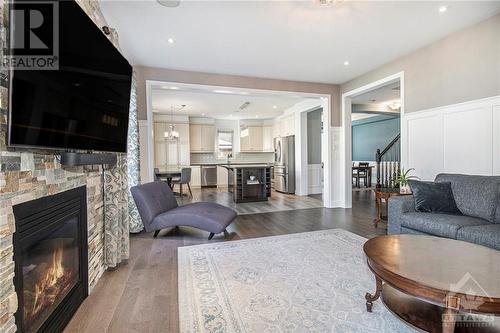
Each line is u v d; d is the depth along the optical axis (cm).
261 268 255
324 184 583
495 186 261
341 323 170
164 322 174
